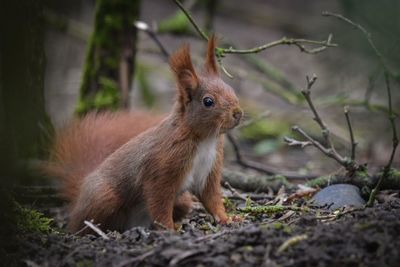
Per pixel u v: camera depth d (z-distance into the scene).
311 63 22.39
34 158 11.78
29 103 11.59
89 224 8.30
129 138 10.58
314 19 24.73
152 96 19.25
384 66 8.92
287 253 6.65
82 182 9.99
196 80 8.72
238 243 6.89
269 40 24.84
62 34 19.38
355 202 9.03
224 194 10.45
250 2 27.92
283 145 16.59
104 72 13.77
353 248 6.61
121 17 13.73
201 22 21.77
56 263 7.10
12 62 11.21
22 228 8.16
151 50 15.73
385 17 12.96
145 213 9.44
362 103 13.35
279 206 8.79
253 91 20.47
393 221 7.10
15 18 11.00
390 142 14.97
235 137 16.00
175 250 6.84
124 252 7.11
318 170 14.08
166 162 8.69
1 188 8.42
